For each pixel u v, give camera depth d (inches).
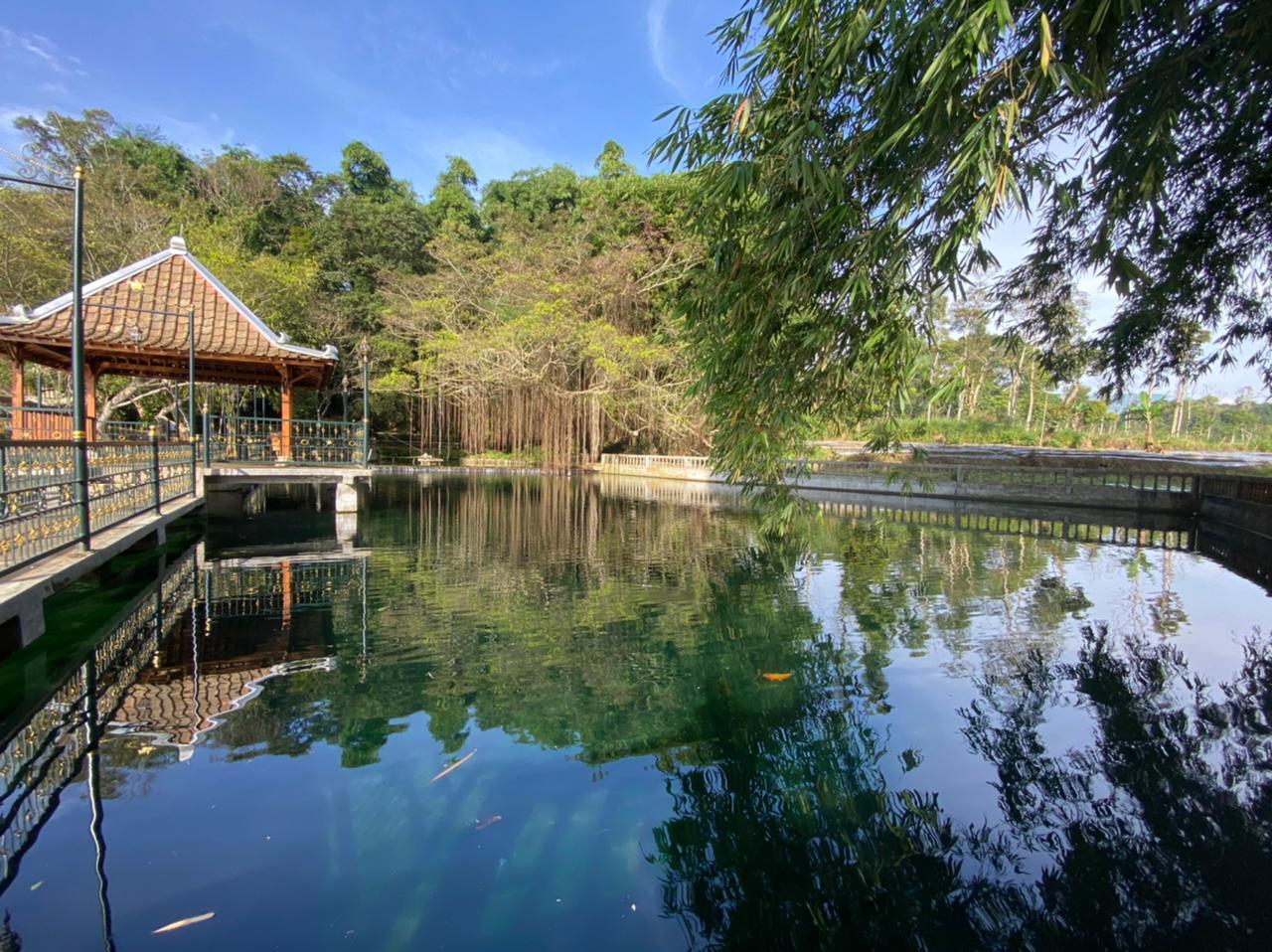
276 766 111.5
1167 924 76.5
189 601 232.4
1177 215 184.1
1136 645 188.2
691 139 117.3
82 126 832.9
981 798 105.1
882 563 324.5
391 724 130.3
